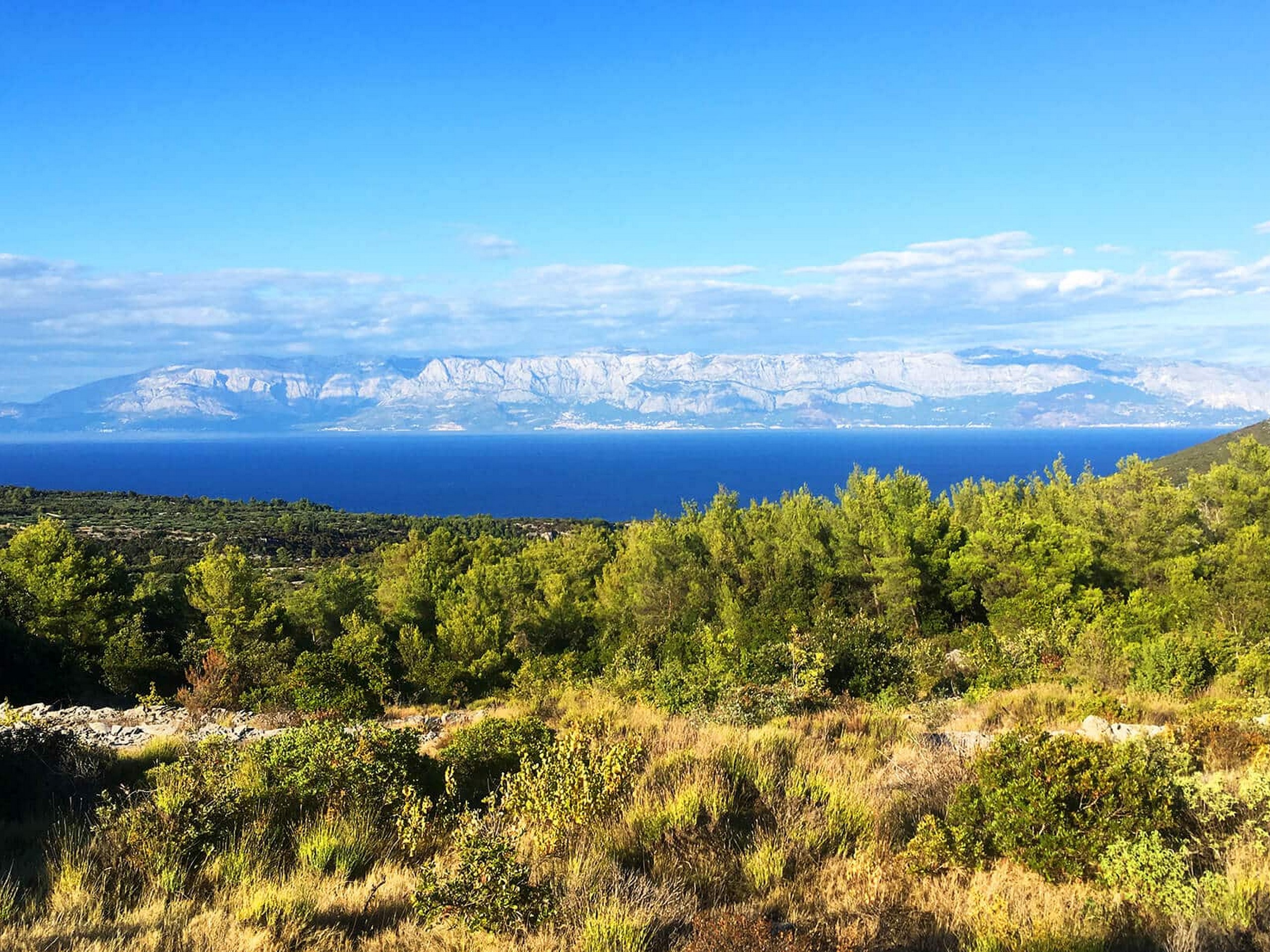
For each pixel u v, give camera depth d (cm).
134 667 2309
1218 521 3219
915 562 2986
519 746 895
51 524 2956
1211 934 445
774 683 1412
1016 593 2778
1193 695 1468
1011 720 1162
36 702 2097
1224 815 600
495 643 2619
